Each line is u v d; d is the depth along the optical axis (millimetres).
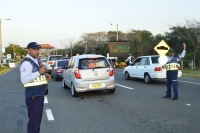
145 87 12102
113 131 5406
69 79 10625
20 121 6465
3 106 8367
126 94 10172
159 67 12820
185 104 7930
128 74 15852
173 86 8758
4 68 34312
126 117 6551
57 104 8492
